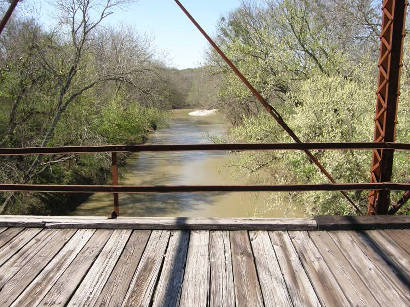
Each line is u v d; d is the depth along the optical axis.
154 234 3.57
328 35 16.16
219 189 3.62
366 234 3.52
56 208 14.03
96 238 3.50
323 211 9.82
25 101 14.77
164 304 2.53
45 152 3.62
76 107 15.93
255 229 3.62
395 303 2.51
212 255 3.15
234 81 17.70
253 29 18.19
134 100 21.25
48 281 2.82
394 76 3.72
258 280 2.79
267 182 15.37
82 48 15.12
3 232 3.68
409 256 3.12
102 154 15.55
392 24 3.63
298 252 3.19
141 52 19.48
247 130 14.16
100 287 2.73
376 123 3.95
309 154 4.20
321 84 11.32
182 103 53.66
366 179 9.63
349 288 2.68
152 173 19.05
